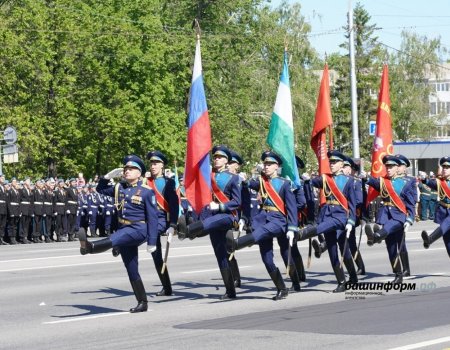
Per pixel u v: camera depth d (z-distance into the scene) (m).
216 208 15.46
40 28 47.31
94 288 17.36
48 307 14.93
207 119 16.34
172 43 54.94
